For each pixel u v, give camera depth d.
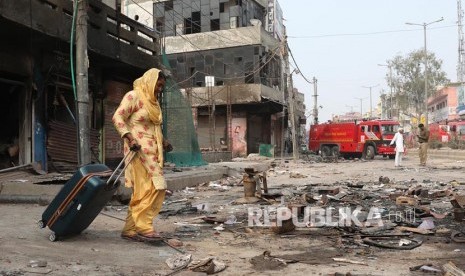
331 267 4.70
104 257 4.90
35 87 12.34
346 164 26.91
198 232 6.62
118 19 15.12
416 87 65.62
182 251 5.33
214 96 35.12
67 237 5.75
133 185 5.61
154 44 17.80
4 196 9.28
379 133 34.19
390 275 4.38
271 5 42.69
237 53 35.62
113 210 8.74
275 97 37.06
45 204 8.96
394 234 6.30
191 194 11.91
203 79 36.56
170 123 19.39
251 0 39.12
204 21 37.59
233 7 36.88
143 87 5.61
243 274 4.43
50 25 11.55
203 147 37.12
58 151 13.29
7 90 12.34
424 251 5.44
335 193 10.82
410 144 54.59
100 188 5.28
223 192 12.34
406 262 4.91
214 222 7.30
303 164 27.38
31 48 12.21
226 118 36.78
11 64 11.59
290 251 5.44
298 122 57.16
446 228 6.83
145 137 5.55
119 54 14.84
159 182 5.54
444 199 10.16
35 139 12.37
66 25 12.18
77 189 5.31
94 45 13.34
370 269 4.62
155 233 5.66
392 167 22.77
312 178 16.78
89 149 10.55
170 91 19.30
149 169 5.54
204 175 15.23
